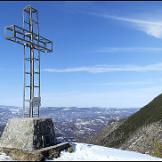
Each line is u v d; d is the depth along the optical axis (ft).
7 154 54.24
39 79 66.69
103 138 298.76
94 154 53.31
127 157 51.21
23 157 50.14
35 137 56.24
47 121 60.85
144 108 300.20
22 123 58.18
